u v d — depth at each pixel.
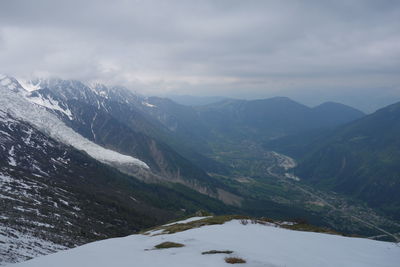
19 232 85.69
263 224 62.34
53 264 28.98
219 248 35.53
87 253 33.75
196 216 92.19
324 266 30.97
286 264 29.89
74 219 138.50
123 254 33.38
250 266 28.48
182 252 34.09
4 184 155.50
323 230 61.44
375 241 47.59
